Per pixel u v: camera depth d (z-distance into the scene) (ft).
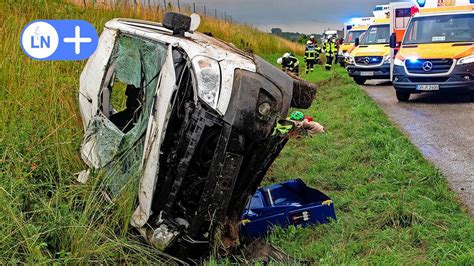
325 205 15.23
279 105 12.48
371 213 16.10
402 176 19.40
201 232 12.10
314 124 14.20
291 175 20.95
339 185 19.51
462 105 38.45
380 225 15.37
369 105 37.60
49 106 19.84
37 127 18.47
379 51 58.90
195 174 12.32
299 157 23.67
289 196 17.40
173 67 12.47
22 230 12.09
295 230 14.52
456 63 39.34
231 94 12.09
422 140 26.68
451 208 16.35
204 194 11.82
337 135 27.63
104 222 12.83
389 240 14.19
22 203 13.76
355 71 60.03
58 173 15.44
